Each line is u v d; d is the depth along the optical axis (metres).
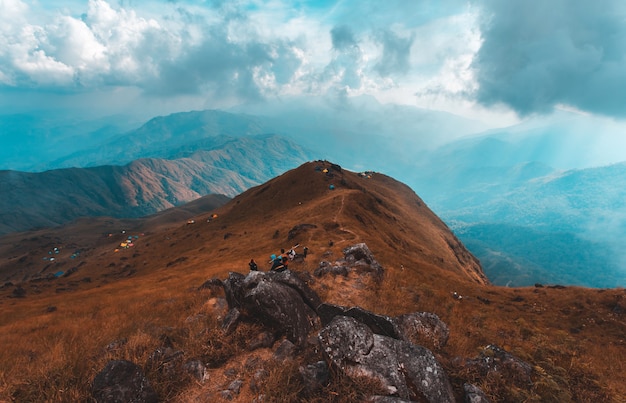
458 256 155.88
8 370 8.89
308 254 34.25
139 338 9.38
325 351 7.21
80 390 6.71
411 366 6.91
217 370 8.12
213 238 118.94
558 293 37.81
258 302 9.86
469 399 6.50
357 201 98.25
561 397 7.14
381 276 23.14
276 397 6.55
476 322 17.53
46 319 18.55
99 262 141.25
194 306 15.33
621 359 16.53
